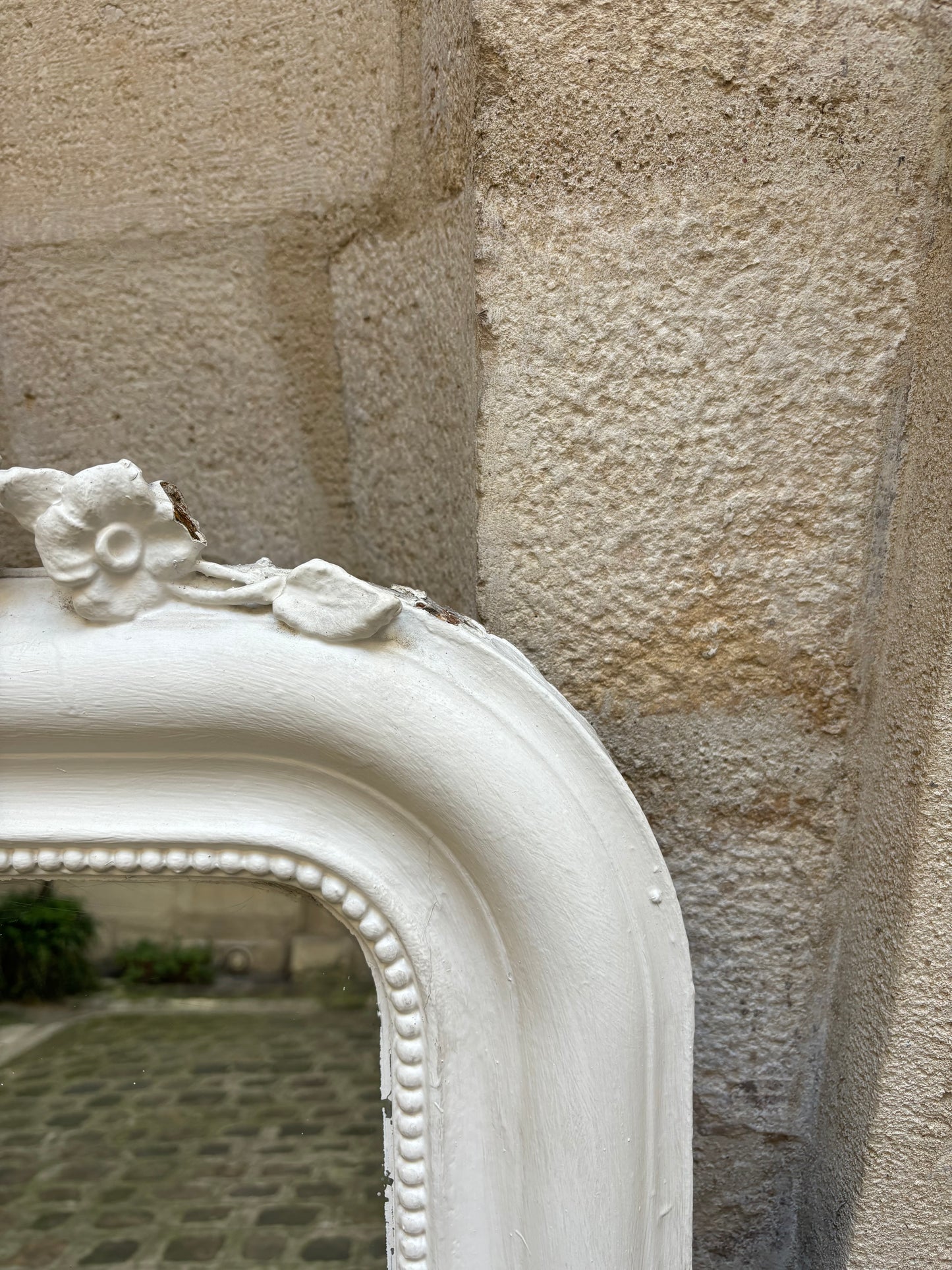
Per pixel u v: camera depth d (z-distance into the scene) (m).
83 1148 0.76
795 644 0.68
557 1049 0.60
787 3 0.59
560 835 0.58
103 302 0.87
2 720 0.58
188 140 0.83
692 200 0.61
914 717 0.61
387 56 0.72
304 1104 0.73
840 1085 0.69
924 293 0.62
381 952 0.64
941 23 0.60
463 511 0.70
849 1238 0.66
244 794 0.63
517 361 0.63
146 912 0.71
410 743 0.56
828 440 0.65
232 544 0.90
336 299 0.81
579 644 0.67
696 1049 0.74
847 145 0.61
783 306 0.63
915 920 0.60
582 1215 0.61
